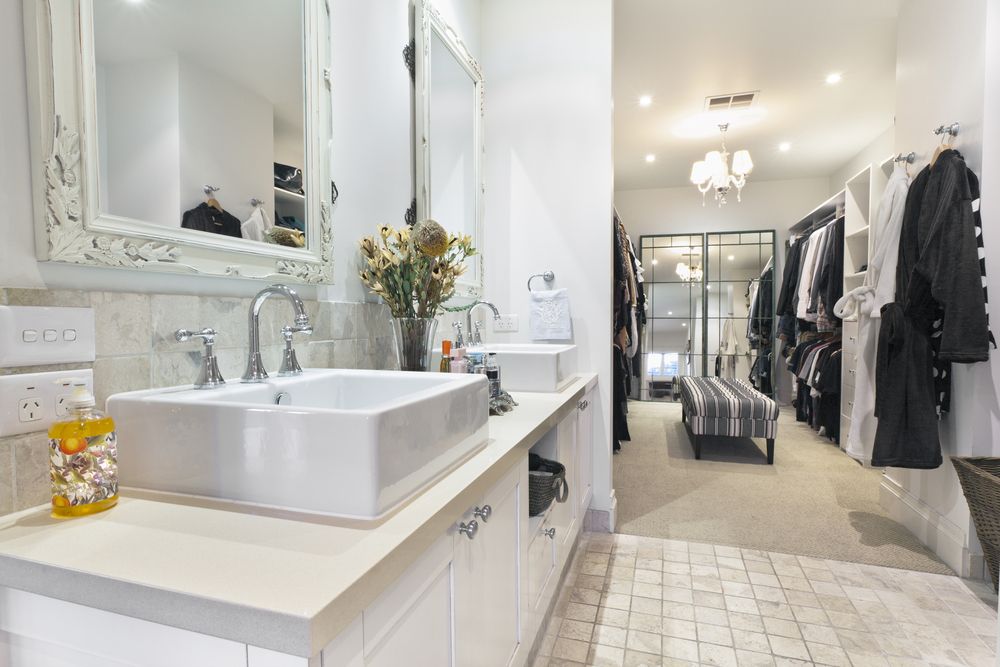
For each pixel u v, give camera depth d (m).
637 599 1.84
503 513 1.07
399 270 1.49
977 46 2.01
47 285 0.76
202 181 1.00
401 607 0.65
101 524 0.67
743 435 3.56
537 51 2.53
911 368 2.10
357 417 0.67
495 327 2.60
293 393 1.04
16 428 0.70
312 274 1.28
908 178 2.35
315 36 1.29
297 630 0.46
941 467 2.20
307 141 1.27
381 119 1.64
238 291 1.10
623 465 3.50
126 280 0.87
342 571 0.54
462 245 1.71
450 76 2.13
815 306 4.19
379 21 1.64
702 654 1.54
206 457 0.76
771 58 3.18
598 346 2.48
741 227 5.93
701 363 6.06
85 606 0.56
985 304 1.93
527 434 1.19
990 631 1.64
